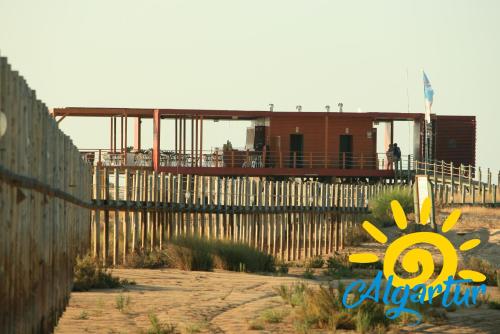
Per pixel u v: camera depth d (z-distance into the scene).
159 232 118.19
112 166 195.25
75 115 192.88
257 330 50.38
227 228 134.50
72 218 64.44
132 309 57.94
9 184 31.06
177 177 124.44
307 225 152.38
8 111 30.77
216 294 69.31
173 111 197.38
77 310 56.62
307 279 89.94
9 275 31.45
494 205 191.50
